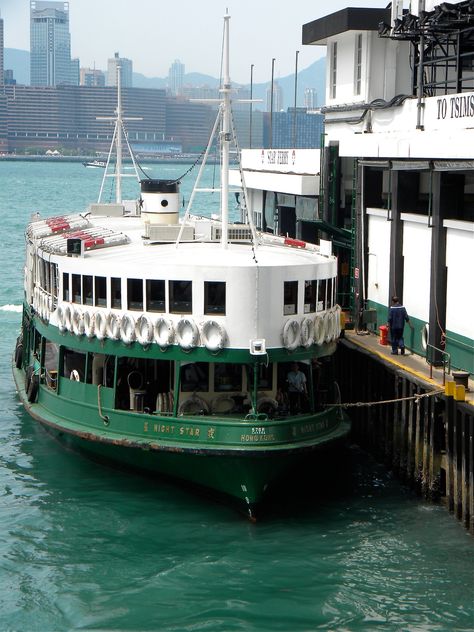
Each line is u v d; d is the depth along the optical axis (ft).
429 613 71.00
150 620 70.13
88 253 99.91
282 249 103.50
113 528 85.66
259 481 85.15
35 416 104.94
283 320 87.71
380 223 121.08
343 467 103.35
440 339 102.63
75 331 94.79
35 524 86.43
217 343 86.02
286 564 78.64
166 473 91.66
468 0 104.78
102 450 96.02
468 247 96.58
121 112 155.12
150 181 122.31
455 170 96.07
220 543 82.58
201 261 90.27
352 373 112.78
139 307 89.76
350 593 73.92
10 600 72.95
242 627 69.15
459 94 99.09
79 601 72.79
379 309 122.01
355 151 122.42
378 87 130.82
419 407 92.84
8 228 387.96
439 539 83.35
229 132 94.48
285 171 164.55
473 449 82.28
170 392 92.17
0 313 196.65
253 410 86.53
